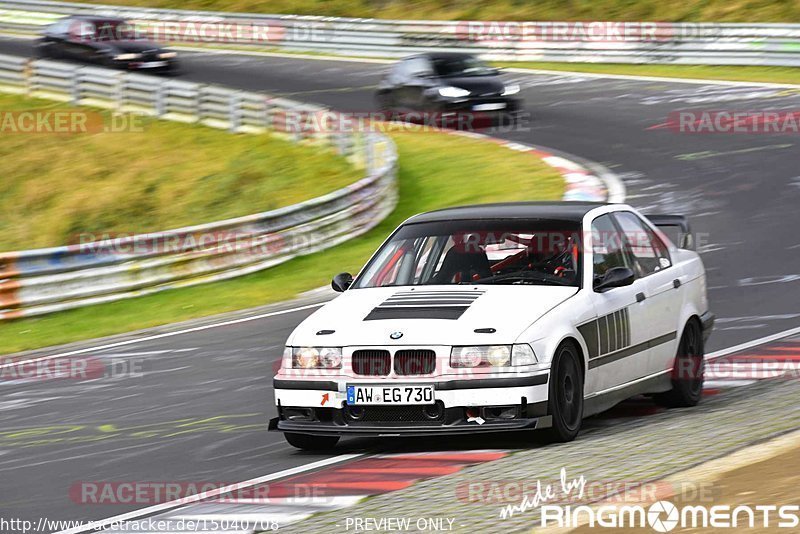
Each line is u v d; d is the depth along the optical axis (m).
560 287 22.44
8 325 44.34
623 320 23.11
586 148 68.94
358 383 21.11
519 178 62.59
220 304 44.97
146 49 100.06
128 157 84.06
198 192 76.00
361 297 23.22
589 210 24.05
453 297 22.23
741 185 56.22
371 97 92.81
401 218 59.53
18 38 132.88
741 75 88.94
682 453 18.69
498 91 78.19
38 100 99.25
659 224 27.62
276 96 95.31
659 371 24.39
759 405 23.28
